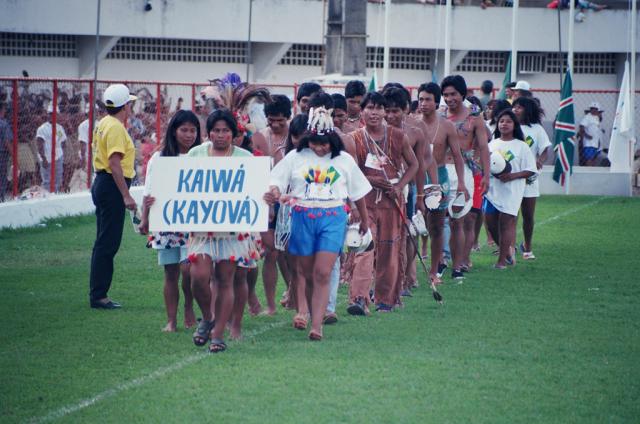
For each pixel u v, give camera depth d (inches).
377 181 521.3
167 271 476.1
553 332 484.7
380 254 530.3
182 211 438.9
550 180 1255.5
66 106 917.8
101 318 510.0
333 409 357.4
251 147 532.1
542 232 888.3
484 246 807.1
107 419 345.4
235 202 437.4
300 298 482.9
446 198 613.3
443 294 588.4
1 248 740.0
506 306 550.0
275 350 442.0
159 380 392.5
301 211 461.7
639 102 1359.5
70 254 717.9
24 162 875.4
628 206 1107.9
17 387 384.2
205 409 356.8
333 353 436.5
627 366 422.0
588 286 617.9
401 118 540.7
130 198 526.3
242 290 459.8
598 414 356.5
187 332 479.5
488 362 424.5
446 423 344.5
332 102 500.4
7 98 847.7
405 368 412.8
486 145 654.5
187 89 1189.1
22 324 493.4
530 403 367.9
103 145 526.9
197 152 455.5
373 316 522.0
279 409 356.8
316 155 462.9
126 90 534.3
